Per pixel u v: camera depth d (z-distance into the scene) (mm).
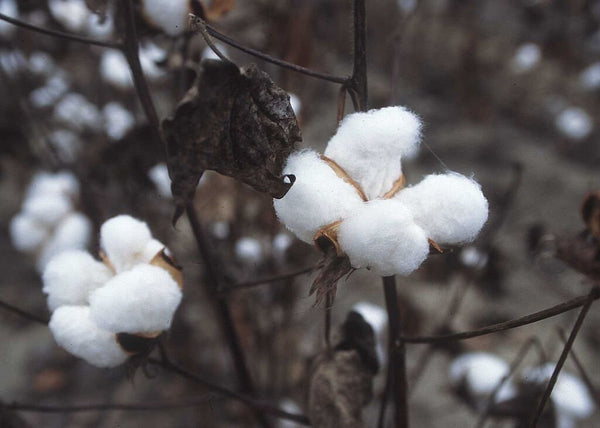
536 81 1897
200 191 867
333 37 1315
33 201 981
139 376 1149
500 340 1201
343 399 626
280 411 658
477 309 1199
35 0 932
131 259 578
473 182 523
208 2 662
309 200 505
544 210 1491
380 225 496
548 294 1304
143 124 877
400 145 519
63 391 1164
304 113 985
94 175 982
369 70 1851
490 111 1782
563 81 1936
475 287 1217
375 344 643
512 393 750
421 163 1610
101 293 551
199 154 503
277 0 902
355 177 522
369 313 778
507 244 1389
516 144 1718
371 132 516
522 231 1425
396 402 626
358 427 626
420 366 856
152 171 885
